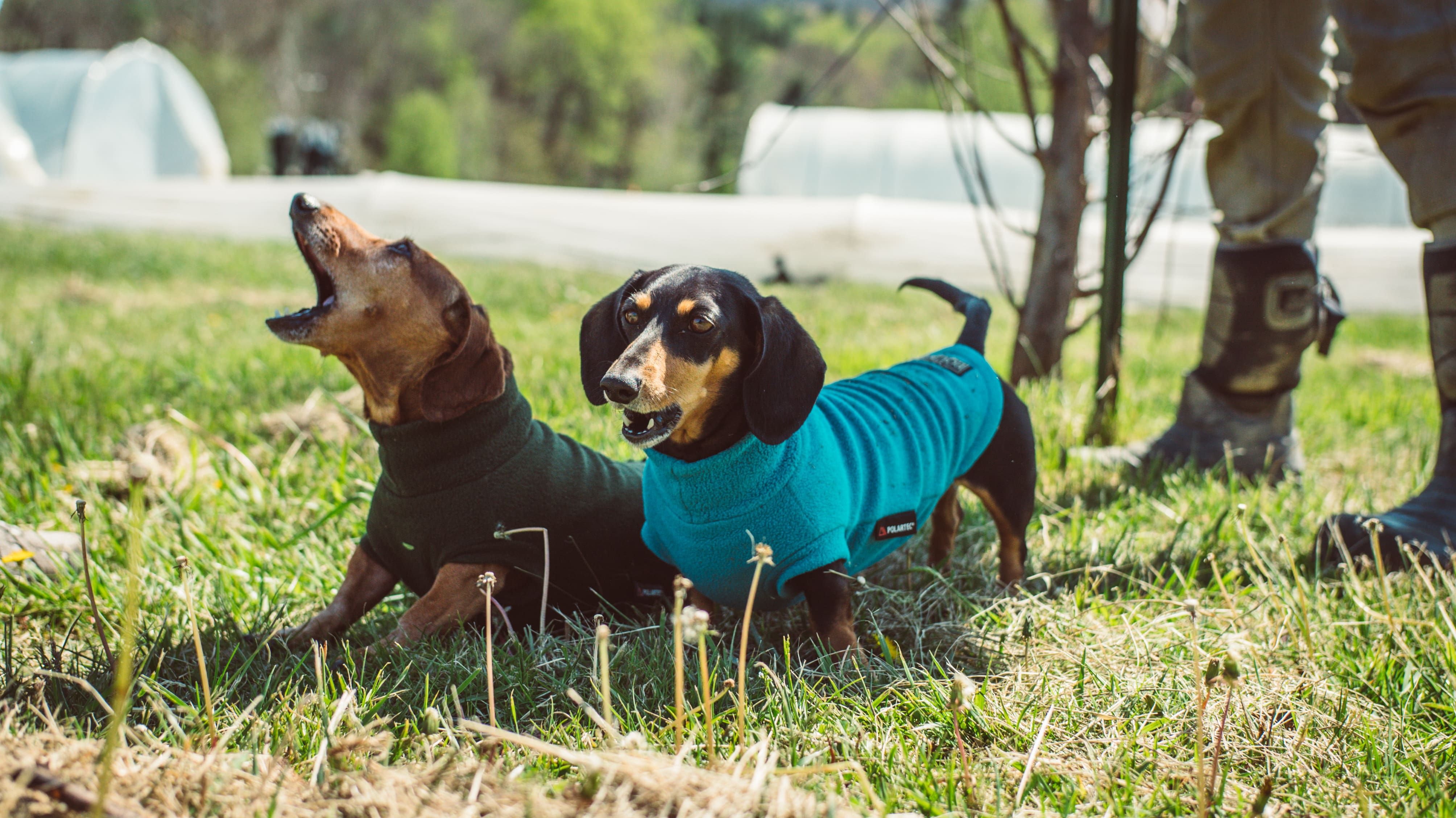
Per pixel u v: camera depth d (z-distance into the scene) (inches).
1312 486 161.9
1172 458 172.4
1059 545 138.2
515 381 112.4
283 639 107.0
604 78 2284.7
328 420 171.6
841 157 657.6
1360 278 431.2
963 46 236.1
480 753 81.7
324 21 2062.0
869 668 100.9
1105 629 111.4
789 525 98.7
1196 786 83.4
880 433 109.2
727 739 86.7
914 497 110.3
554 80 2266.2
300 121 1610.5
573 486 112.3
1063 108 213.6
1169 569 131.3
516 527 107.0
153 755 76.3
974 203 218.7
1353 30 132.9
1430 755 89.2
